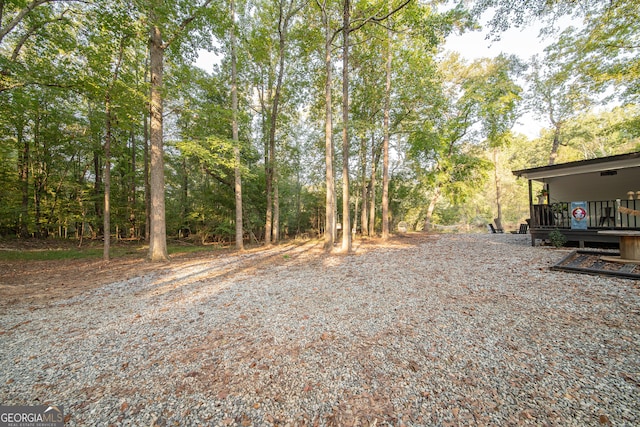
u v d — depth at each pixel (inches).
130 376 93.7
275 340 116.9
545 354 96.2
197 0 325.7
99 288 215.8
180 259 367.2
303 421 70.4
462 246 398.6
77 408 77.7
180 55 354.9
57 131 508.7
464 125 653.3
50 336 127.2
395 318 135.2
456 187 674.8
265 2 519.8
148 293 198.5
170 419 72.4
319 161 732.0
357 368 93.2
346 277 229.8
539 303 145.3
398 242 493.7
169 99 380.5
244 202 620.1
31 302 181.0
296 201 857.5
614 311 128.9
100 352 111.3
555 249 317.7
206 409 75.9
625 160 291.9
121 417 73.5
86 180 674.8
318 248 467.8
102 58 298.7
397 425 67.6
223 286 212.7
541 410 69.7
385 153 534.0
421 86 474.6
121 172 644.7
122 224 614.2
